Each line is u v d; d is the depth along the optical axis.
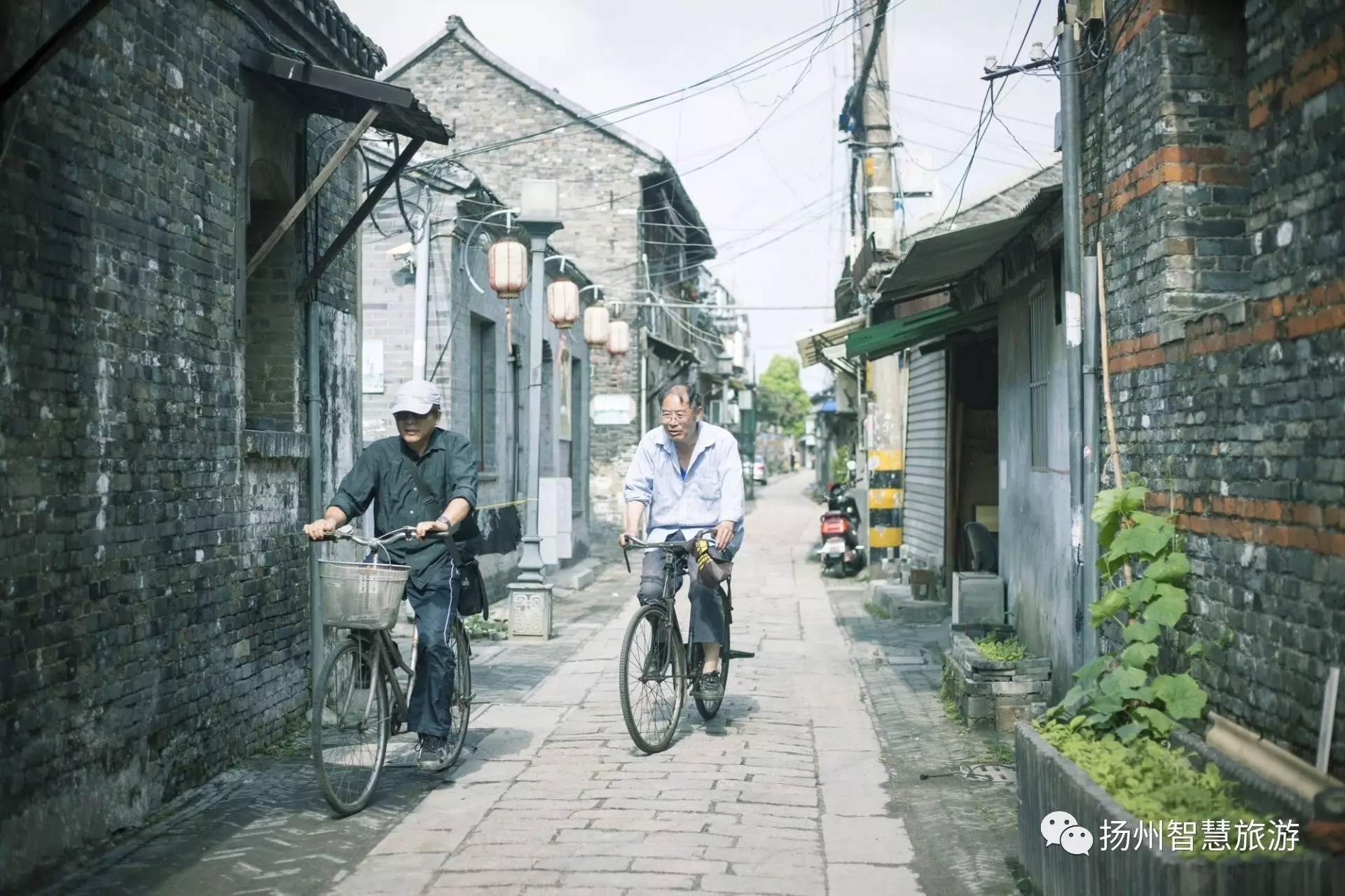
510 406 15.61
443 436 5.91
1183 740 4.23
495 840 4.85
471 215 12.84
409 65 24.28
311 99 6.96
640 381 23.72
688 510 6.83
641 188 23.91
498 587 14.57
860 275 11.23
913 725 7.07
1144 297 5.14
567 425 18.72
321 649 7.31
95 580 4.78
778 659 9.61
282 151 6.97
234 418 6.16
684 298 32.81
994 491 12.71
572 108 23.91
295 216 6.45
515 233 14.72
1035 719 4.82
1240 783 3.68
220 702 5.96
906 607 12.02
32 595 4.34
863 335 10.57
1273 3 3.89
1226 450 4.26
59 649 4.50
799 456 115.25
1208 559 4.41
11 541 4.21
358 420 8.45
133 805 5.05
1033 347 7.91
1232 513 4.20
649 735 6.39
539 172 24.05
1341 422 3.47
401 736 6.74
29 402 4.34
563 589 15.34
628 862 4.55
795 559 19.86
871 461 15.07
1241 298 4.37
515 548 15.73
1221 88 4.92
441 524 5.45
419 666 5.74
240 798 5.52
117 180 5.01
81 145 4.73
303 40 7.20
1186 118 4.92
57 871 4.45
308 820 5.16
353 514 5.71
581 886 4.28
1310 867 3.02
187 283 5.65
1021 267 7.77
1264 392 3.96
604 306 15.91
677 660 6.65
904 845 4.82
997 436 12.69
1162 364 4.89
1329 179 3.55
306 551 7.24
